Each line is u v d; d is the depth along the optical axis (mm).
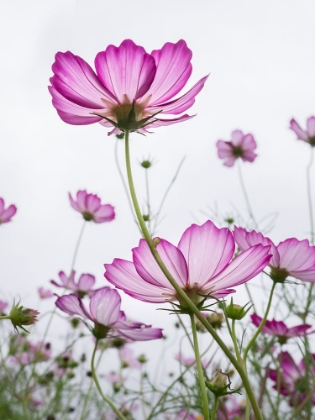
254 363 607
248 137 1075
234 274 253
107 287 417
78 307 414
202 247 256
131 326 414
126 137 239
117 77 282
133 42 282
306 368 565
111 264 263
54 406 1053
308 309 664
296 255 344
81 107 299
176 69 290
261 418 181
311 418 597
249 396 184
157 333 419
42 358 1048
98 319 412
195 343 230
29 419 949
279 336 548
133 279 261
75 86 284
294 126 986
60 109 301
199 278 253
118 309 409
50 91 299
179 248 259
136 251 255
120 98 286
